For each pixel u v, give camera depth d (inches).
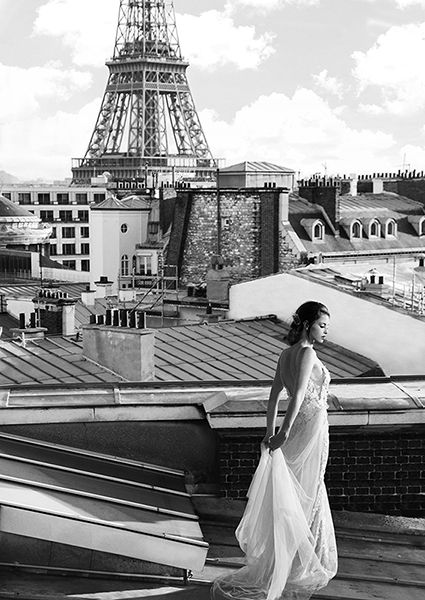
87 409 555.8
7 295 3412.9
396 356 1788.9
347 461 565.0
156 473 558.6
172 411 564.4
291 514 436.5
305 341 442.9
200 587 466.3
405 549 528.1
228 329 1935.3
